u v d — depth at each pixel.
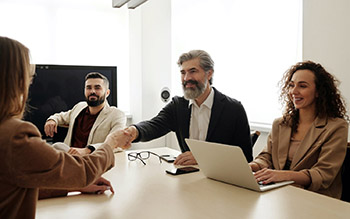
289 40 3.02
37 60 4.13
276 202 1.24
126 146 1.96
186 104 2.34
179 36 4.50
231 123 2.21
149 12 4.32
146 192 1.37
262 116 3.33
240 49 3.54
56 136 2.94
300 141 1.91
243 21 3.50
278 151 1.96
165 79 4.52
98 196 1.32
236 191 1.38
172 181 1.54
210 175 1.57
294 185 1.57
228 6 3.67
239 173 1.39
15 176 0.81
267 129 3.17
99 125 2.74
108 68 3.77
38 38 4.13
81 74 3.67
